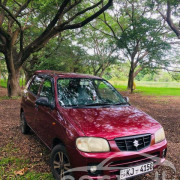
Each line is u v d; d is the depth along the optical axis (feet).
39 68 61.87
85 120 9.18
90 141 8.08
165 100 44.34
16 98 40.34
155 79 197.36
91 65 83.97
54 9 38.01
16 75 42.11
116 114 10.30
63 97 11.27
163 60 54.70
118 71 128.36
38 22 51.70
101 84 13.65
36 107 12.82
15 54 44.68
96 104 11.52
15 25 52.06
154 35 47.57
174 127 20.86
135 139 8.61
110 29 73.92
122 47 52.75
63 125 9.18
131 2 58.85
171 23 48.83
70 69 80.18
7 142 14.69
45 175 10.24
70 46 71.56
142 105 36.27
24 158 12.14
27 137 15.84
